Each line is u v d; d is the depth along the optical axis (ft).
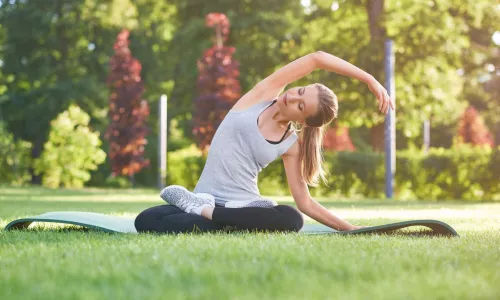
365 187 63.05
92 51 108.68
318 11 89.25
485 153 59.98
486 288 6.63
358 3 81.97
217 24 83.25
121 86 88.02
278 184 65.31
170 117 107.14
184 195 14.37
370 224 21.15
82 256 9.12
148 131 89.45
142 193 64.39
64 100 101.14
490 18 82.99
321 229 16.40
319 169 15.33
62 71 107.45
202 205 14.21
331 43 83.61
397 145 122.01
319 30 84.64
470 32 100.78
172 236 12.51
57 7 105.81
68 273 7.57
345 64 15.08
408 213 31.27
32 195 54.44
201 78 81.35
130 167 88.63
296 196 15.29
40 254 9.55
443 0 77.41
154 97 112.78
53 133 81.51
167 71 110.52
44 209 30.94
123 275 7.30
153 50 112.16
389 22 75.77
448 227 13.47
